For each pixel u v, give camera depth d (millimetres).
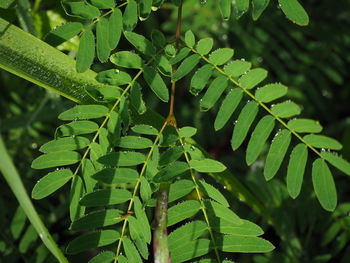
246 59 562
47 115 522
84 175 360
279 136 371
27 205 341
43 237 345
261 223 510
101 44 361
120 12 363
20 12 406
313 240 512
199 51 372
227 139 576
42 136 532
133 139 362
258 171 533
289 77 579
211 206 358
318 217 512
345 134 559
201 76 370
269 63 572
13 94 542
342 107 614
